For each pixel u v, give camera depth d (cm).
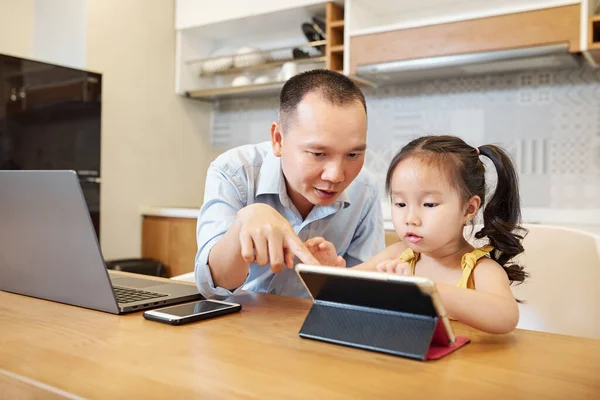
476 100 260
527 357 60
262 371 54
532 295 108
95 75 273
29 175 79
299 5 276
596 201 234
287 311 83
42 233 83
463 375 54
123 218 299
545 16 210
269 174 119
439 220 81
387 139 286
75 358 58
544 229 108
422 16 273
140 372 53
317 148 89
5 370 54
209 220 111
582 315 100
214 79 344
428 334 59
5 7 289
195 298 93
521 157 249
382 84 282
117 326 72
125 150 299
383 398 47
